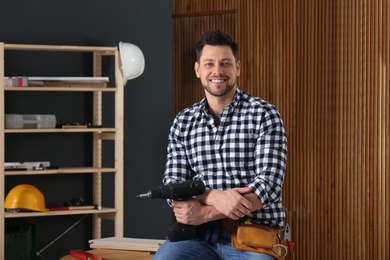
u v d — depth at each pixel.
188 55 6.25
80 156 5.52
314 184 5.62
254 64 5.89
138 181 5.74
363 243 5.42
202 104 3.29
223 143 3.21
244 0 5.93
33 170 4.93
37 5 5.36
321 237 5.61
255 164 3.17
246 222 3.08
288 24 5.71
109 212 5.23
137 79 5.73
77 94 5.51
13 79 4.88
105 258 3.81
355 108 5.43
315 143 5.61
